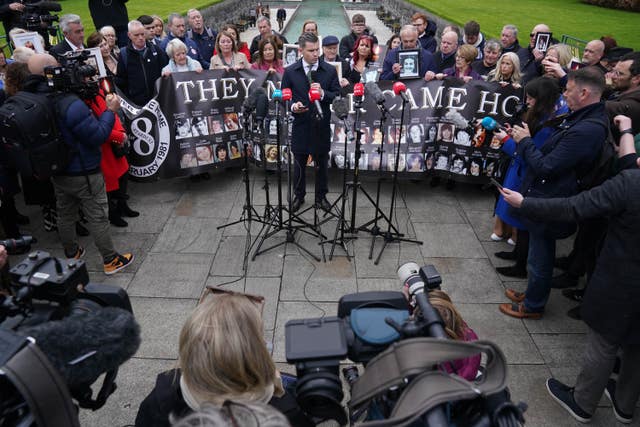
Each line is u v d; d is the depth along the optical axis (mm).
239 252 4652
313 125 4855
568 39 10430
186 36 7832
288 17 28531
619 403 2930
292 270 4395
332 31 25688
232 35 7191
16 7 7211
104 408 3002
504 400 1163
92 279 4238
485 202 5676
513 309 3896
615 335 2543
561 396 3078
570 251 4789
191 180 6055
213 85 5547
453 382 1054
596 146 2969
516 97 5234
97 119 3916
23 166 3529
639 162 2641
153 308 3896
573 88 2943
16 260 4609
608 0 29016
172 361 3383
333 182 6066
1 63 5199
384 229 5055
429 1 28750
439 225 5180
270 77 5680
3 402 1191
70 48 5594
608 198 2340
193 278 4273
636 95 3887
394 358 1133
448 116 4008
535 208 2645
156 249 4684
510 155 3873
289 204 4621
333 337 1443
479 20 21609
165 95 5387
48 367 1213
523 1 30906
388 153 5668
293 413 1508
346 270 4418
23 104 3387
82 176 3883
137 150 5441
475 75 5855
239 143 5855
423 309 1379
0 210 4566
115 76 5730
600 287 2541
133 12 19266
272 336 3623
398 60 5812
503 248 4801
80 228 4926
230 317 1418
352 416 1556
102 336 1348
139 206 5449
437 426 998
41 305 1542
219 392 1376
